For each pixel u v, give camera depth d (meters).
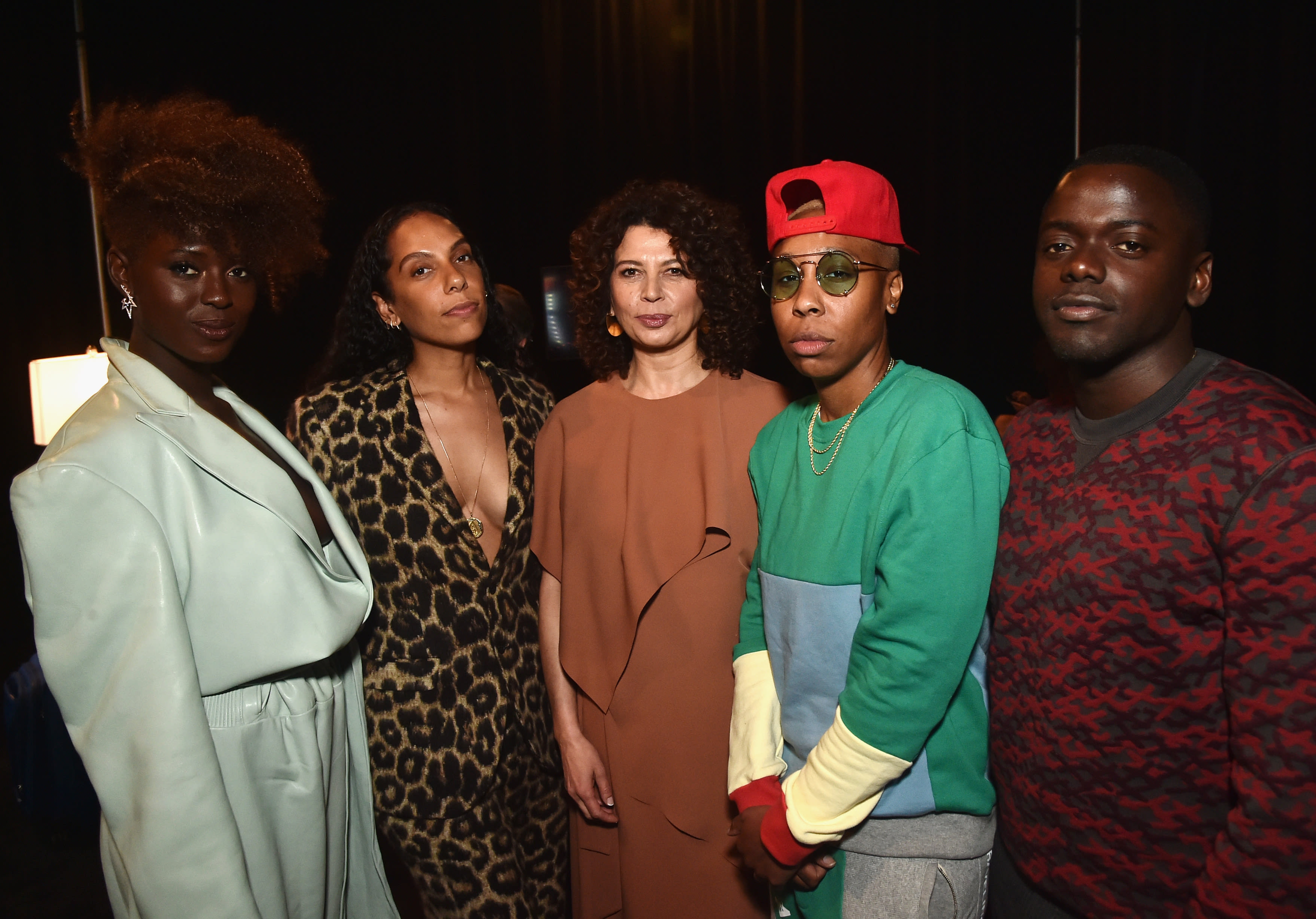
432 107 4.89
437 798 1.51
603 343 1.61
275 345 4.86
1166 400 0.92
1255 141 4.48
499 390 1.74
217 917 1.03
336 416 1.58
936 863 1.13
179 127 1.20
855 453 1.15
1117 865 0.94
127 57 4.60
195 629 1.12
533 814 1.67
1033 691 1.00
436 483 1.55
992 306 5.25
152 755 1.01
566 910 1.79
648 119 5.11
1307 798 0.76
